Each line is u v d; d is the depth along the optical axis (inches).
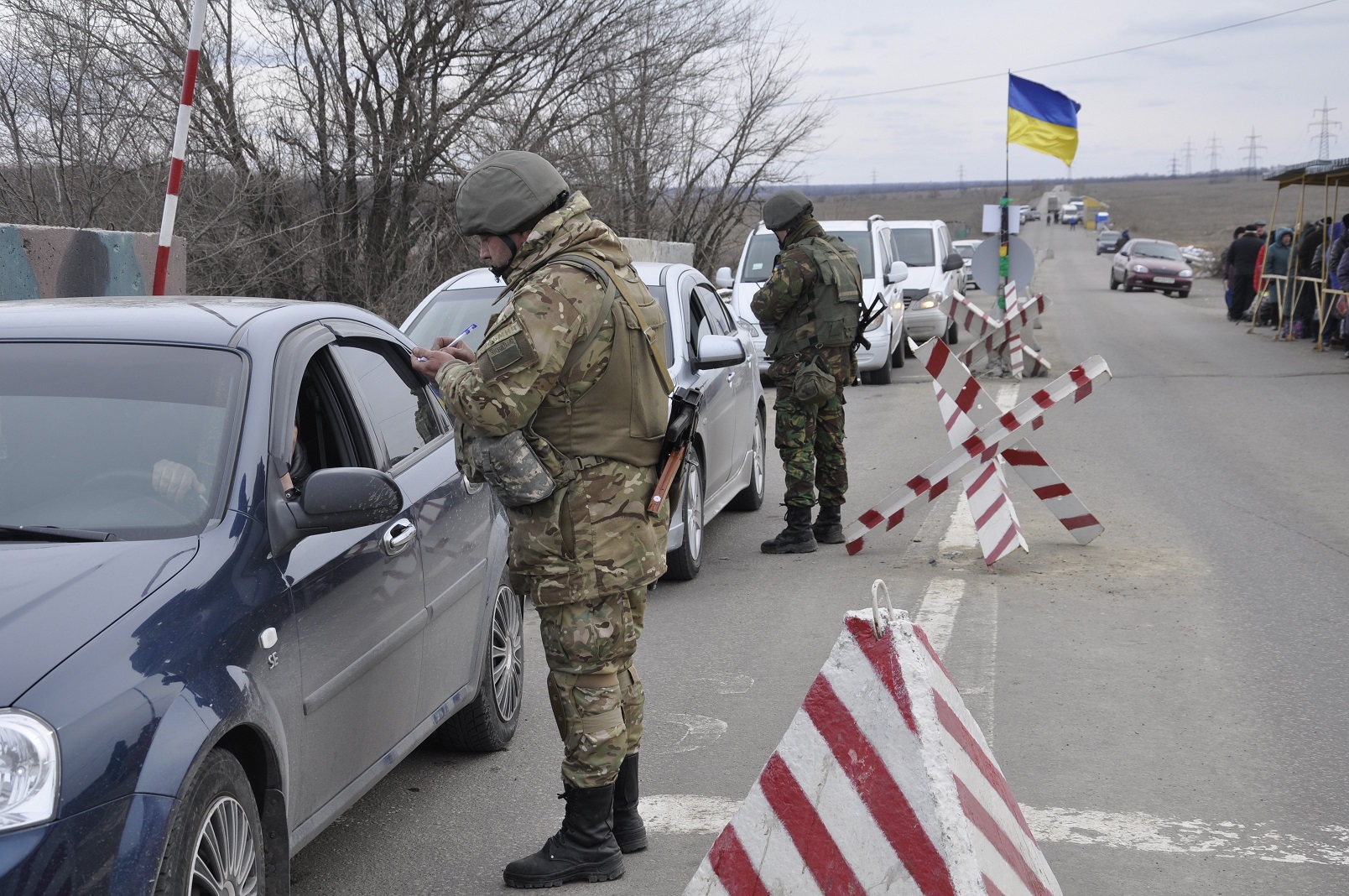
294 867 154.3
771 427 542.3
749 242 709.3
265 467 129.0
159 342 139.3
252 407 133.0
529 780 181.8
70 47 444.8
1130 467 414.6
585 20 606.9
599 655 144.1
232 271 495.5
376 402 164.1
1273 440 465.4
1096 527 309.4
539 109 630.5
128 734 99.7
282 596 123.4
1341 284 737.0
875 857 104.6
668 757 186.9
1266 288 941.2
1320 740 185.9
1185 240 3720.5
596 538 141.4
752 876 109.0
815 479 325.7
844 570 296.7
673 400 147.3
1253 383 636.1
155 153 469.7
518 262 142.6
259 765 118.0
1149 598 263.0
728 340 298.2
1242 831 156.9
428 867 154.0
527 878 146.6
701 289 333.7
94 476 125.9
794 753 108.7
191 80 292.8
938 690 108.1
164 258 293.9
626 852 155.6
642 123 780.6
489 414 135.3
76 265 304.2
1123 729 191.8
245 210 509.7
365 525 135.9
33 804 93.0
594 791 147.2
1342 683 209.6
